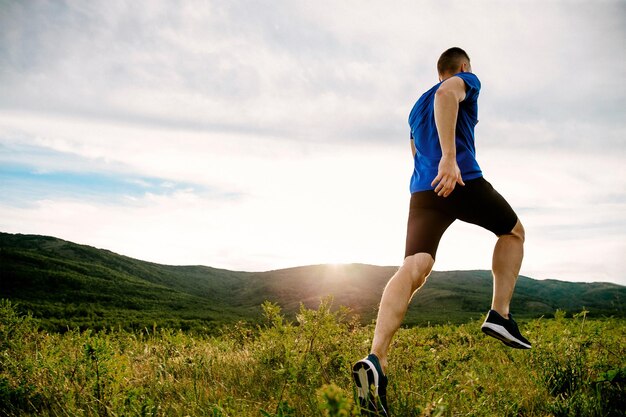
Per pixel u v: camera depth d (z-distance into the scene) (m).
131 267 149.50
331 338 3.38
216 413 2.02
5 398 2.75
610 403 2.34
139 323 40.72
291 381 2.61
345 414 1.11
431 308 79.88
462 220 2.56
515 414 2.20
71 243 151.12
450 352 3.81
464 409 2.09
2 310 4.16
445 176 2.25
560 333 3.34
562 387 2.71
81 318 58.38
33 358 3.37
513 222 2.61
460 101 2.49
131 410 2.14
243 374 3.42
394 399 2.28
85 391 2.62
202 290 151.88
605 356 3.12
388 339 2.18
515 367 3.30
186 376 3.59
